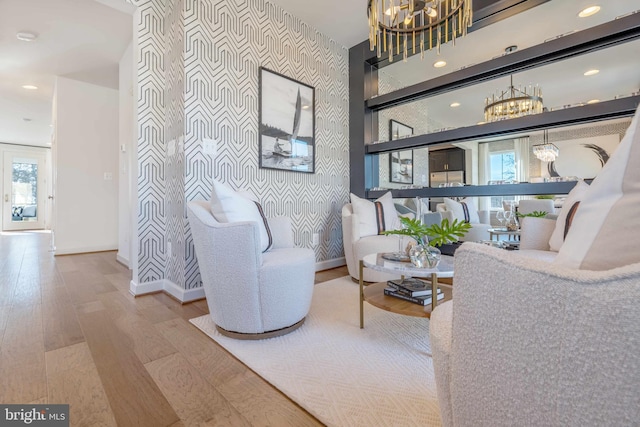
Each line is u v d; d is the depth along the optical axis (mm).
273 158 2857
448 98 3084
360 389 1208
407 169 3406
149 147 2539
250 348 1545
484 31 2795
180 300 2295
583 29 2258
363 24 3229
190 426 1004
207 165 2379
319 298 2350
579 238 505
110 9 2863
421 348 1557
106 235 4738
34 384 1218
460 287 510
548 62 2484
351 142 3719
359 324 1854
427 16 2291
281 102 2936
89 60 3869
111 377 1276
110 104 4770
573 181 2379
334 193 3541
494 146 2824
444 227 1639
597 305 357
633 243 429
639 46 2156
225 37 2504
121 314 2018
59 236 4324
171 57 2496
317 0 2842
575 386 381
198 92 2330
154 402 1122
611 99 2195
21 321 1868
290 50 3033
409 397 1159
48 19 3008
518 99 2662
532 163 2615
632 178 453
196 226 1718
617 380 352
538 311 408
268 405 1117
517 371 437
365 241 2658
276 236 2188
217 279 1638
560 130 2486
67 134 4402
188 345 1577
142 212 2496
